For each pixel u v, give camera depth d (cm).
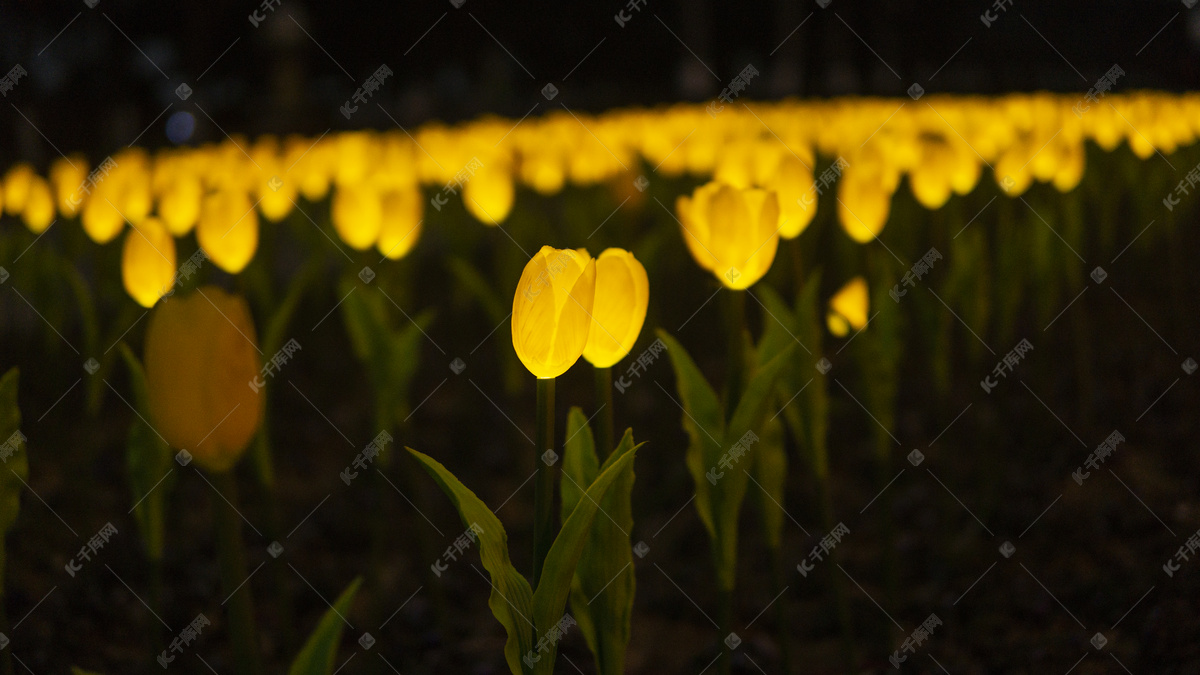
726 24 3603
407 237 392
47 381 694
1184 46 3144
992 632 363
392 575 442
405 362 336
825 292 745
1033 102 1120
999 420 445
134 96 2627
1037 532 437
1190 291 794
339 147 875
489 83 2950
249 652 155
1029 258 516
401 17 3166
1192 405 557
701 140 834
